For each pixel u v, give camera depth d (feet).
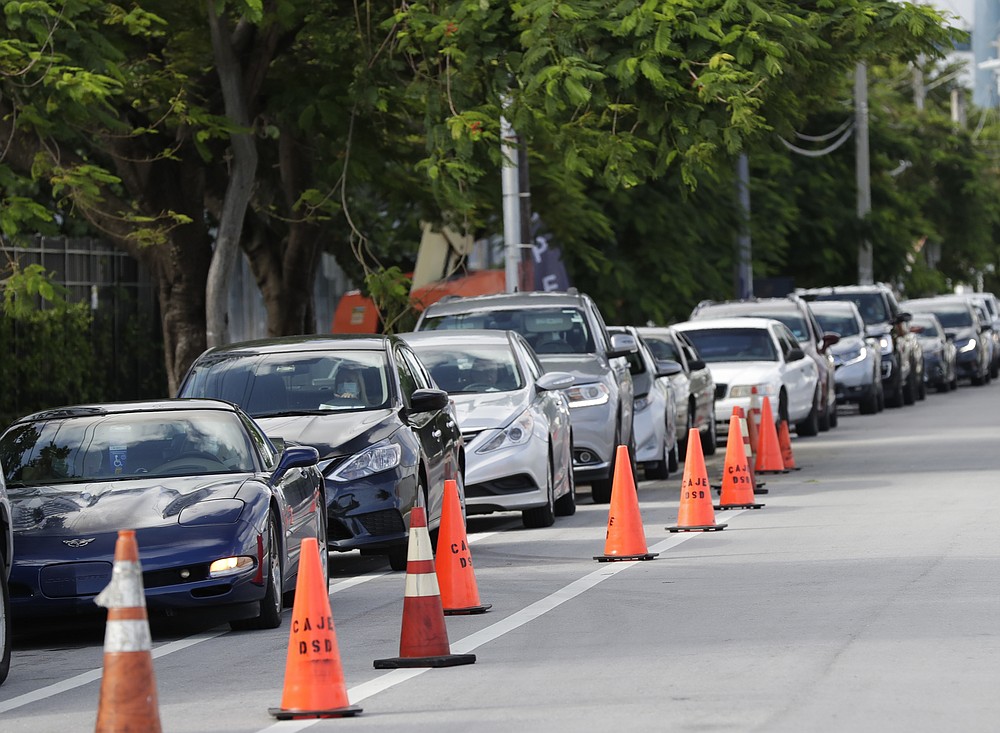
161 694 95.14
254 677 99.91
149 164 239.30
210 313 237.04
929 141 630.33
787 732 77.46
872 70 653.30
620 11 199.00
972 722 78.43
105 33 209.46
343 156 242.37
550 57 196.44
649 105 202.49
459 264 295.28
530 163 297.33
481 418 174.91
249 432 130.00
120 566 72.18
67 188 212.23
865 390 366.63
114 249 297.33
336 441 144.77
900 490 199.41
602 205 370.32
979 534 152.97
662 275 375.86
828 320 377.30
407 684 93.50
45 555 114.32
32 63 181.68
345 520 142.41
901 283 563.89
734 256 407.64
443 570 119.75
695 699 85.97
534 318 216.54
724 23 201.26
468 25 203.62
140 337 301.84
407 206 279.69
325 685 85.71
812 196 519.60
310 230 270.87
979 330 492.54
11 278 205.67
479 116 206.08
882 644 99.91
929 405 398.21
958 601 114.93
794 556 143.02
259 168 274.98
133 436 128.47
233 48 228.43
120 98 220.64
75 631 126.31
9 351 265.95
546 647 104.17
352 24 228.02
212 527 116.16
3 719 90.48
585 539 166.20
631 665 96.58
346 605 129.29
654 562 144.25
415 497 147.02
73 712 91.71
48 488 122.01
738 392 288.30
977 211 629.92
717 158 212.64
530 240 273.75
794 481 218.79
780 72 197.26
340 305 358.64
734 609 115.85
